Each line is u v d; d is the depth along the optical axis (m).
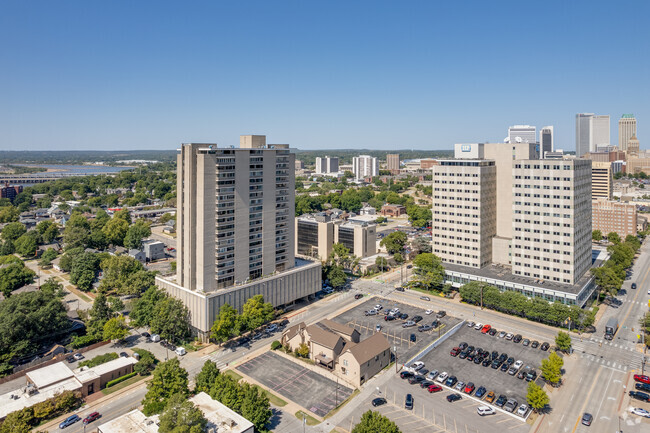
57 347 151.50
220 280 169.62
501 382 133.62
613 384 131.88
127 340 163.38
